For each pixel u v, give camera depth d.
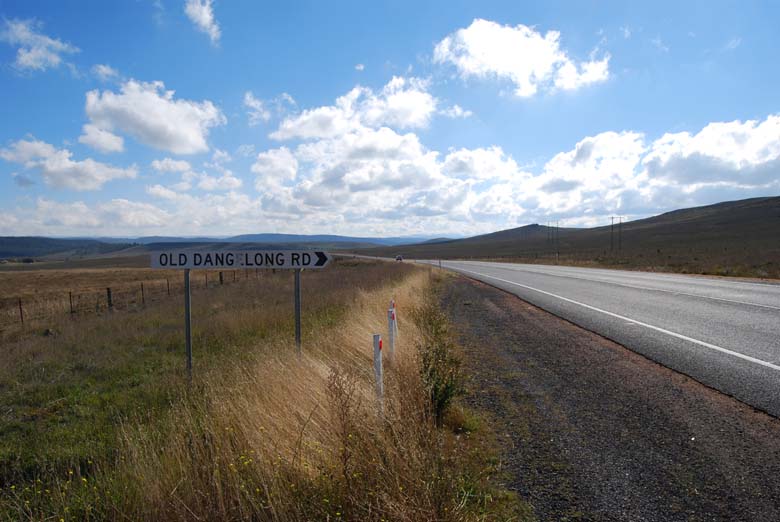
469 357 8.75
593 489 3.88
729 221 130.88
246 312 13.52
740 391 6.07
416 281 24.28
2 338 14.46
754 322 11.00
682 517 3.45
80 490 3.66
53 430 5.75
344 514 3.12
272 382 5.05
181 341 11.05
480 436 5.05
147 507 3.22
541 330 11.31
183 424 4.55
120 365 9.04
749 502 3.60
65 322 16.92
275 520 3.05
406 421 4.27
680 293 17.58
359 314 10.21
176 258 7.43
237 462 3.57
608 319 12.27
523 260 70.94
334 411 4.20
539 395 6.34
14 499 3.82
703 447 4.54
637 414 5.47
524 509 3.62
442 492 3.32
